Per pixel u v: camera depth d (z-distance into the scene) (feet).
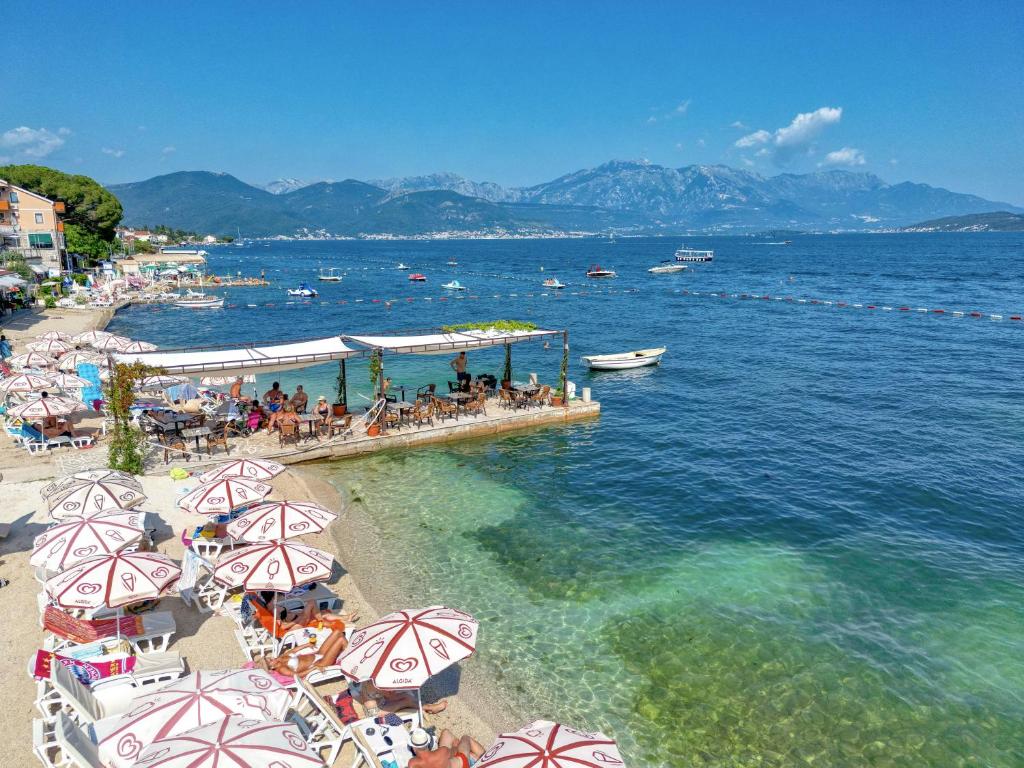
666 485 78.95
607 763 25.89
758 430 102.12
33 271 257.14
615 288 382.42
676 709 41.27
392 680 32.27
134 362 78.07
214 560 51.75
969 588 56.49
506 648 46.75
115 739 26.32
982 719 41.09
